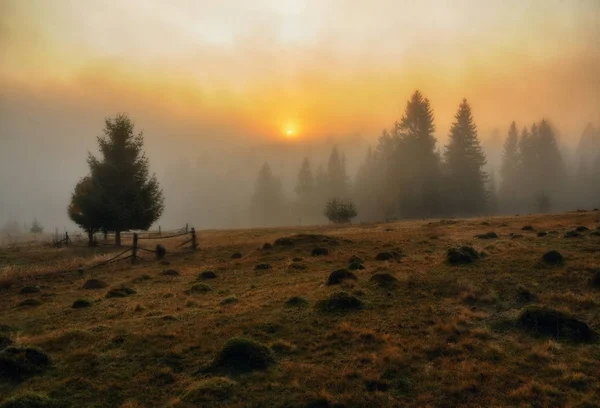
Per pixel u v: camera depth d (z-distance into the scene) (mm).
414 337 8711
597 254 15109
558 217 34531
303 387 6738
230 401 6375
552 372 6941
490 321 9484
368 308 10875
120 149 37688
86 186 37906
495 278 12680
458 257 15469
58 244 39125
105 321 11344
